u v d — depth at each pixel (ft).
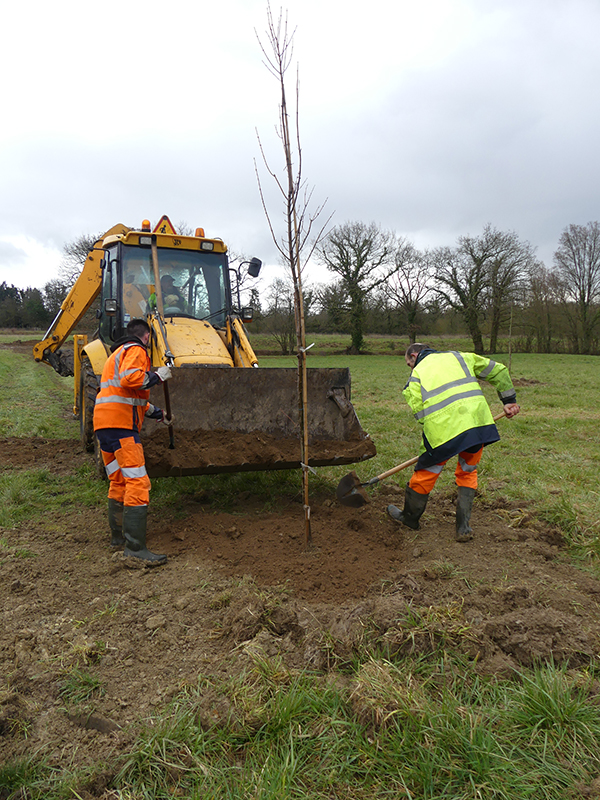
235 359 20.88
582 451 24.70
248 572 12.49
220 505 17.46
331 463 16.46
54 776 6.76
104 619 10.48
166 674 8.83
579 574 12.30
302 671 8.42
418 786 6.51
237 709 7.67
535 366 94.43
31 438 27.55
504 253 133.49
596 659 8.79
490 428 13.10
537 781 6.49
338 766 6.81
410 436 28.30
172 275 21.66
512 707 7.68
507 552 13.46
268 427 17.49
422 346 14.82
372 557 13.14
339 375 18.28
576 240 139.03
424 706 7.45
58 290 165.99
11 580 12.10
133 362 12.82
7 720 7.66
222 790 6.49
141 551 13.17
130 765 6.84
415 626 9.14
